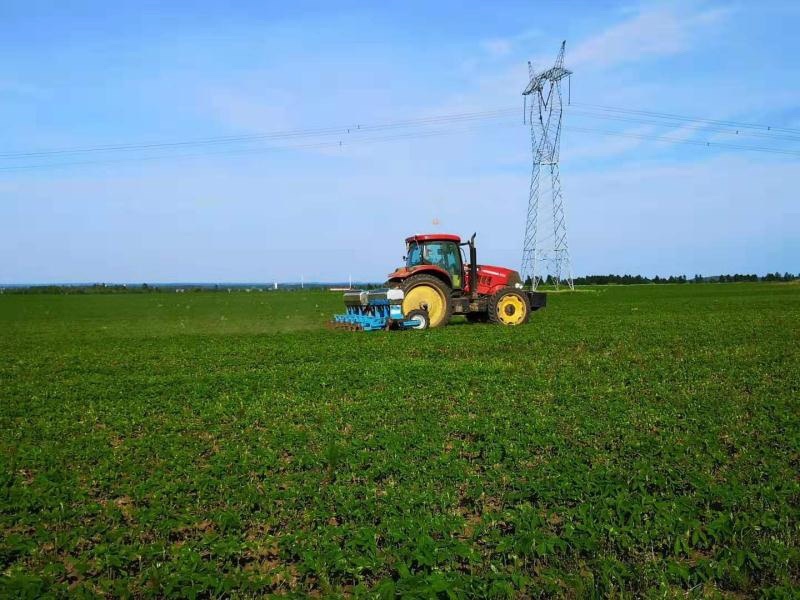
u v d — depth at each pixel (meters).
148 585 5.41
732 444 8.91
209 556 6.00
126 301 65.06
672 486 7.13
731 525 6.02
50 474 8.09
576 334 23.36
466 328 25.34
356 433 9.88
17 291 93.06
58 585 5.29
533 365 16.28
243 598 5.26
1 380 15.96
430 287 25.38
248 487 7.23
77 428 10.77
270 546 6.15
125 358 19.81
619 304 47.00
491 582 5.27
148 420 11.27
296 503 6.96
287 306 53.44
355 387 13.84
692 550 5.95
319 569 5.51
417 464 8.15
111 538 6.16
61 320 40.41
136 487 7.43
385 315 25.33
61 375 16.64
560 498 6.86
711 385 13.20
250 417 11.16
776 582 5.36
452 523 6.23
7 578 5.35
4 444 9.88
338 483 7.55
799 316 31.83
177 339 25.69
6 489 7.42
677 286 101.69
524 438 9.12
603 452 8.61
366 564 5.46
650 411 10.90
